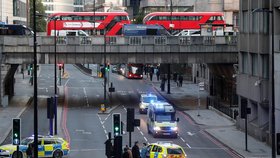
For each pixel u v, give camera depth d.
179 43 188.88
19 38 184.88
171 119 135.00
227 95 198.75
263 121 130.50
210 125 152.75
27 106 187.38
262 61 128.75
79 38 187.25
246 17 141.75
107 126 149.38
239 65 146.75
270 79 123.88
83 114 171.25
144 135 136.88
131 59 189.88
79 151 114.38
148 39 188.75
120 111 177.12
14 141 89.00
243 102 118.12
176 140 131.12
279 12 123.69
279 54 119.56
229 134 138.38
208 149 119.75
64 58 187.88
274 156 92.75
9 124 149.00
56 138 107.00
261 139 128.12
